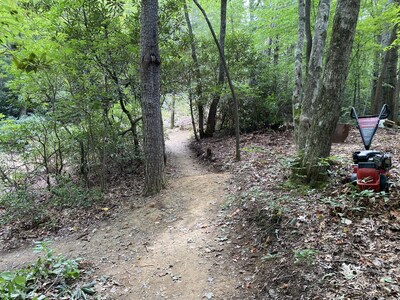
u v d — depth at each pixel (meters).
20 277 3.03
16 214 6.95
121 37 7.79
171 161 11.15
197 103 12.97
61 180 8.19
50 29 7.66
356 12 4.27
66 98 8.20
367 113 14.66
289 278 3.19
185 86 11.73
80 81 7.90
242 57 12.52
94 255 4.89
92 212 6.84
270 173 6.44
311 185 4.86
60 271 4.09
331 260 3.12
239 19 17.97
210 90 11.88
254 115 12.72
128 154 9.52
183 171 9.57
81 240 5.59
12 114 13.77
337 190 4.40
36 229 6.55
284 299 3.01
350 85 14.14
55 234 6.19
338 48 4.43
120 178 9.20
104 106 8.03
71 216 6.83
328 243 3.40
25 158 8.50
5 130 8.20
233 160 8.73
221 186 6.71
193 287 3.66
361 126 4.30
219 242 4.52
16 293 3.49
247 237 4.38
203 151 11.41
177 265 4.16
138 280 3.96
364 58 13.22
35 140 8.62
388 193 3.91
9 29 4.00
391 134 9.25
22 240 6.16
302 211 4.14
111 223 6.07
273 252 3.76
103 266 4.45
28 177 8.58
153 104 6.86
